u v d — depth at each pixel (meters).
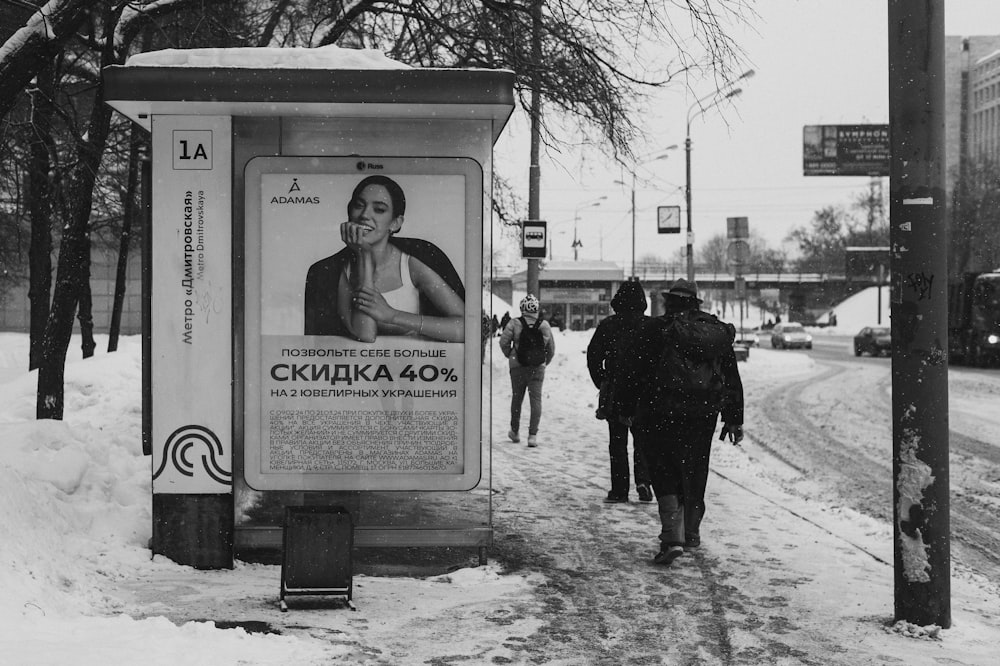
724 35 10.61
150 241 6.84
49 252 18.34
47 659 4.25
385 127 6.94
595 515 8.87
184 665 4.46
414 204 6.90
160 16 10.48
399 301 6.89
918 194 5.70
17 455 7.03
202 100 6.47
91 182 10.55
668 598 6.30
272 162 6.83
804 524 8.66
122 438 8.45
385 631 5.46
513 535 8.05
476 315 6.93
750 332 70.12
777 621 5.84
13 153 13.22
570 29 11.09
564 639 5.43
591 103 11.36
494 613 5.89
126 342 25.45
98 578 6.16
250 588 6.27
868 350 49.25
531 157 17.67
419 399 6.91
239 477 6.89
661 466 7.20
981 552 8.34
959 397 23.31
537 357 13.18
